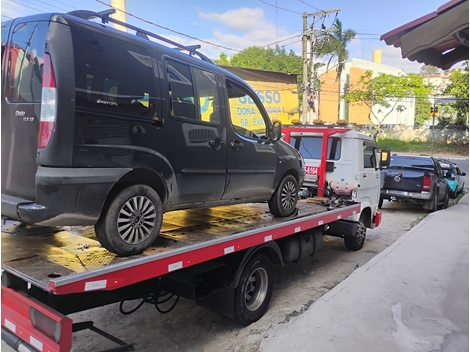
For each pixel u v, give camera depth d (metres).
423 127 46.16
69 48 2.82
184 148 3.65
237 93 4.52
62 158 2.73
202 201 4.02
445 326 3.86
